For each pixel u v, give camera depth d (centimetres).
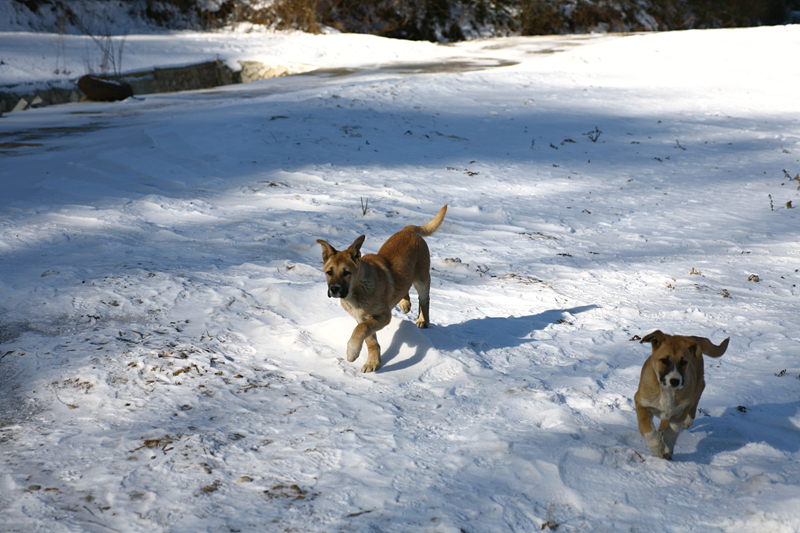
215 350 550
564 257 919
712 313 687
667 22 5294
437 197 1255
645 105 2272
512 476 374
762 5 5531
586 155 1689
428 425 438
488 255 912
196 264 786
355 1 4688
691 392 379
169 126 1666
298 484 365
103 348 542
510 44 3966
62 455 393
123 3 4156
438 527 324
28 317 607
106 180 1238
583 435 423
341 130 1731
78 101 2558
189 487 360
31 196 1105
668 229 1119
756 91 2433
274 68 3238
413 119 1923
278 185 1245
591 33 4897
